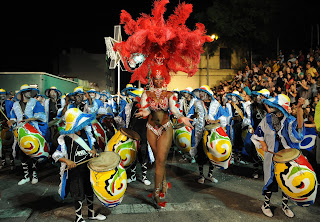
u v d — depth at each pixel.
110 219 3.84
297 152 3.66
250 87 13.97
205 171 6.36
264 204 4.04
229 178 5.80
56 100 7.40
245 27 18.19
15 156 5.66
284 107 3.82
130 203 4.41
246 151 5.88
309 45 14.93
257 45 19.58
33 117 5.48
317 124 4.20
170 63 4.24
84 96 7.39
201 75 20.55
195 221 3.79
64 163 3.57
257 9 18.05
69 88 13.88
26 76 10.65
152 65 4.13
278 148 3.96
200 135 5.33
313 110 6.50
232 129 7.14
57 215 4.00
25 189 5.11
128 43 3.88
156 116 4.11
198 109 5.37
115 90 27.95
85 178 3.61
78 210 3.55
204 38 4.06
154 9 4.02
